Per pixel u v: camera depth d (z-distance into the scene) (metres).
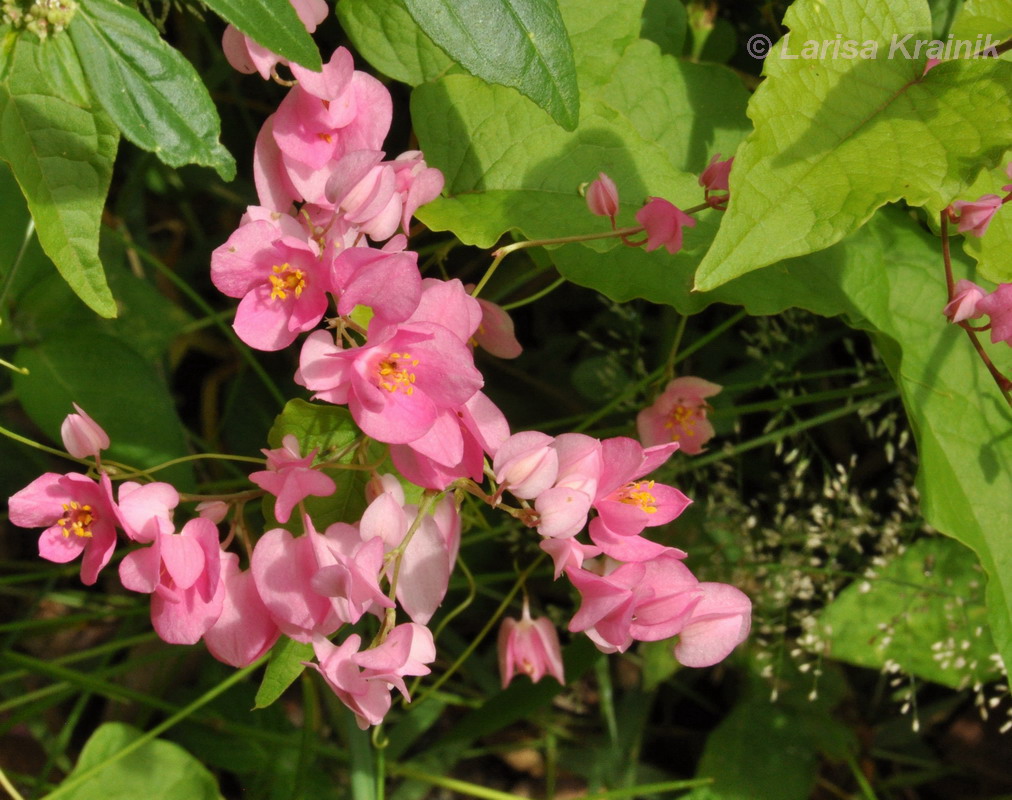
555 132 0.44
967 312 0.43
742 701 0.52
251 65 0.41
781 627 0.50
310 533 0.39
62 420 0.47
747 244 0.39
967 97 0.40
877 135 0.40
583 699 0.54
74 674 0.48
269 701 0.41
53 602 0.54
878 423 0.54
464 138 0.44
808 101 0.40
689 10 0.50
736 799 0.50
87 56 0.39
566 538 0.40
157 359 0.52
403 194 0.42
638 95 0.46
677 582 0.40
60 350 0.47
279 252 0.40
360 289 0.39
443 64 0.44
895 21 0.41
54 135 0.40
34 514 0.40
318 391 0.39
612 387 0.52
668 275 0.44
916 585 0.49
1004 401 0.46
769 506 0.55
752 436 0.55
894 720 0.53
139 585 0.39
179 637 0.40
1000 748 0.53
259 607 0.40
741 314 0.48
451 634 0.52
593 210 0.42
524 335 0.58
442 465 0.40
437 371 0.39
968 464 0.45
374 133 0.42
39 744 0.52
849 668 0.54
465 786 0.49
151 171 0.56
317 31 0.52
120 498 0.40
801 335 0.53
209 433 0.55
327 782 0.50
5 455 0.53
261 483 0.40
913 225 0.48
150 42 0.39
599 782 0.52
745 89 0.46
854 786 0.52
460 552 0.53
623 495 0.41
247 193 0.56
